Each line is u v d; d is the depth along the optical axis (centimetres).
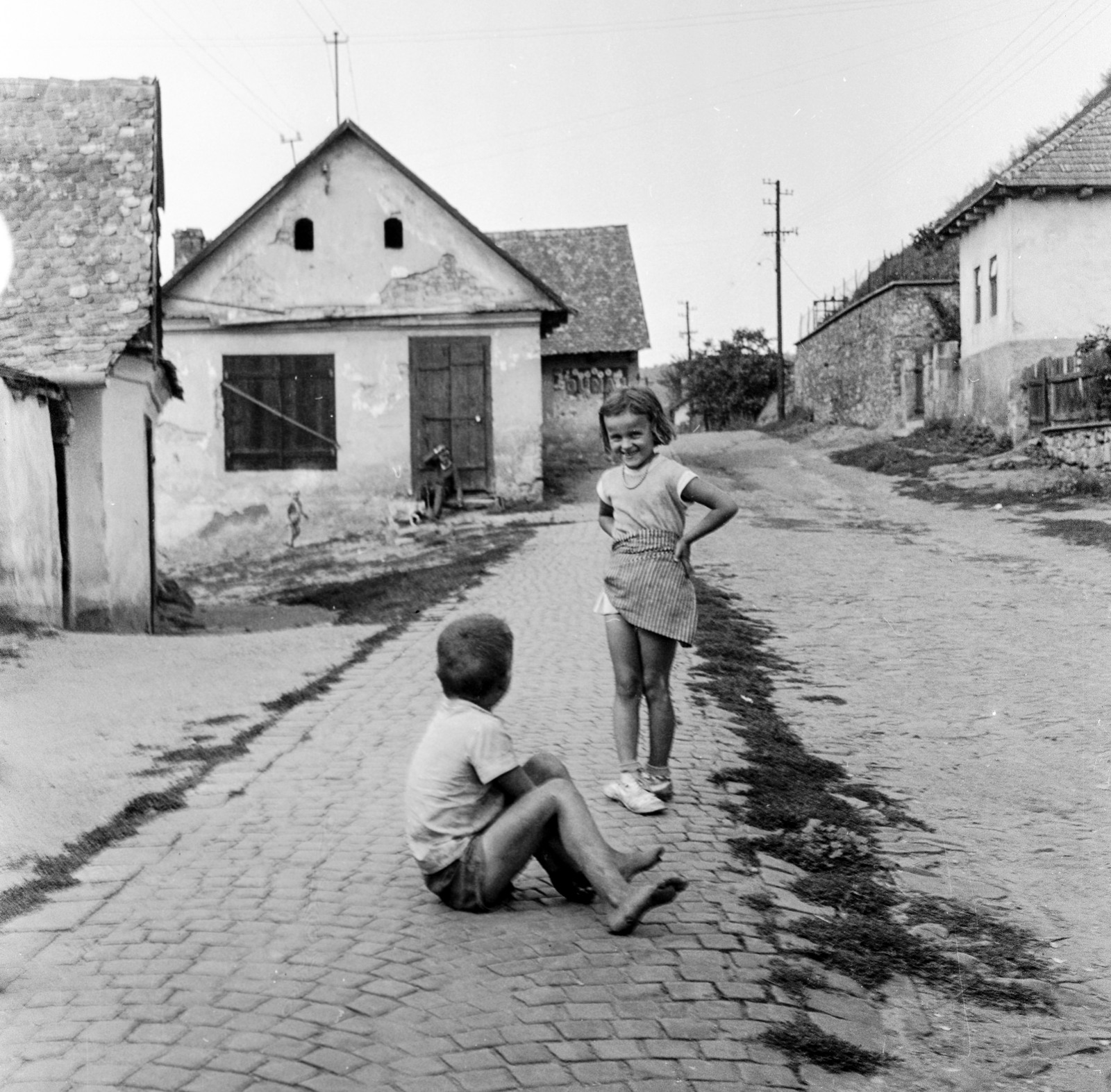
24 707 751
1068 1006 405
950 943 448
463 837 422
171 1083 304
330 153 2222
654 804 542
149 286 1254
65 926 407
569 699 770
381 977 369
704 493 529
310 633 1064
